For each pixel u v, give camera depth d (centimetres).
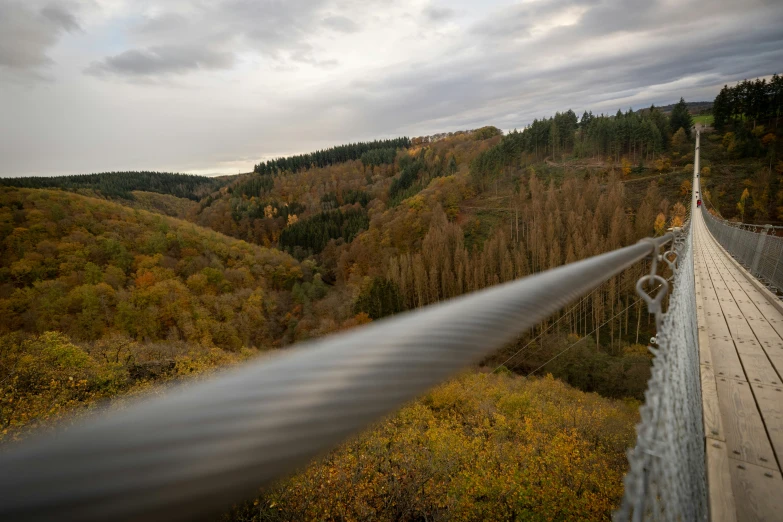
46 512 19
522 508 1227
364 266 8388
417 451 1329
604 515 1223
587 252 6072
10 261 6831
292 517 933
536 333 4684
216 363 2145
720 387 341
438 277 6781
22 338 1634
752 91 10875
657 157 10269
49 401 1276
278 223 12975
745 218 7831
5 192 8319
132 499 23
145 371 1900
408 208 9756
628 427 1806
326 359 42
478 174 10988
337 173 17425
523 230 8350
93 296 5319
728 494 220
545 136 11775
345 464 1144
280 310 7100
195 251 8169
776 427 279
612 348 4694
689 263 478
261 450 30
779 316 545
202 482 26
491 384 2517
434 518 1157
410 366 47
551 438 1644
